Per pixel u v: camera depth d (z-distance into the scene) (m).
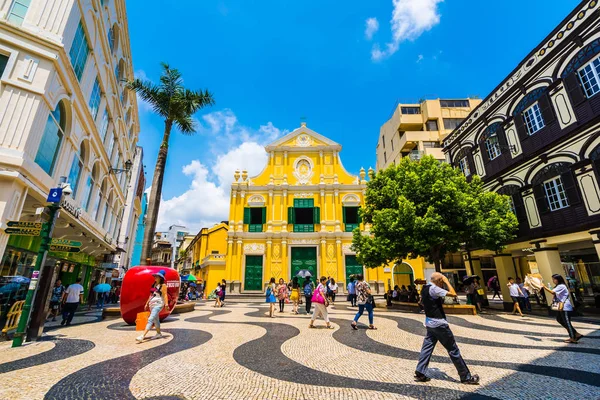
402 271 26.72
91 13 11.02
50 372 4.79
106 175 16.70
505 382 4.57
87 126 11.96
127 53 18.23
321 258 26.11
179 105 14.83
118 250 22.59
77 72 10.72
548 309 13.30
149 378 4.57
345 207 27.75
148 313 8.80
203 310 15.48
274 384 4.46
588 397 3.99
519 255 18.06
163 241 63.41
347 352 6.49
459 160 20.94
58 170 9.98
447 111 35.06
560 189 13.41
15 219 7.73
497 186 17.23
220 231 34.12
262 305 19.41
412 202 14.14
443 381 4.62
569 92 12.86
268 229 26.94
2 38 7.84
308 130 30.11
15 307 7.84
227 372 4.98
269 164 29.23
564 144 13.11
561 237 13.20
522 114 15.48
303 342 7.48
